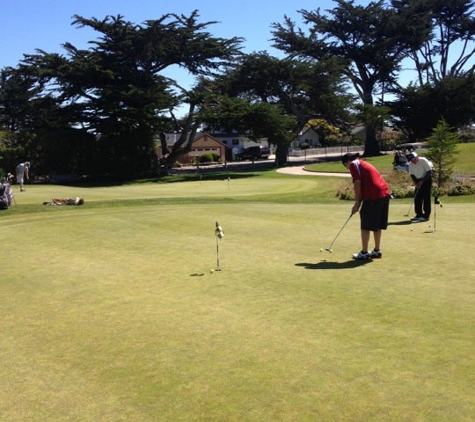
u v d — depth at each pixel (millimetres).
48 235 10945
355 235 9773
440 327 4930
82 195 23203
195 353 4566
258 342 4750
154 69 51344
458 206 13508
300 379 3996
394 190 19562
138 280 7105
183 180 41812
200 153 81812
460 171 31531
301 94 58406
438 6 66312
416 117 64062
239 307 5773
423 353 4355
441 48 72438
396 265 7367
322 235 9891
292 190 24719
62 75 45375
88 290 6715
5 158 44625
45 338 5090
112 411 3664
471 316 5199
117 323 5422
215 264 7828
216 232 7637
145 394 3875
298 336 4855
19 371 4371
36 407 3773
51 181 47062
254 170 51000
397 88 65125
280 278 6902
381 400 3637
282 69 54219
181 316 5551
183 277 7160
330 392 3777
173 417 3549
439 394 3684
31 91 60469
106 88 45281
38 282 7207
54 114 47562
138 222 12312
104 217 13312
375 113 56188
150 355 4566
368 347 4527
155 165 50188
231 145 92938
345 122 59469
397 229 10281
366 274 6953
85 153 47250
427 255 7906
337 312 5473
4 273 7793
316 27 62375
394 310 5457
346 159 7832
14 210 15938
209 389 3904
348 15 60719
